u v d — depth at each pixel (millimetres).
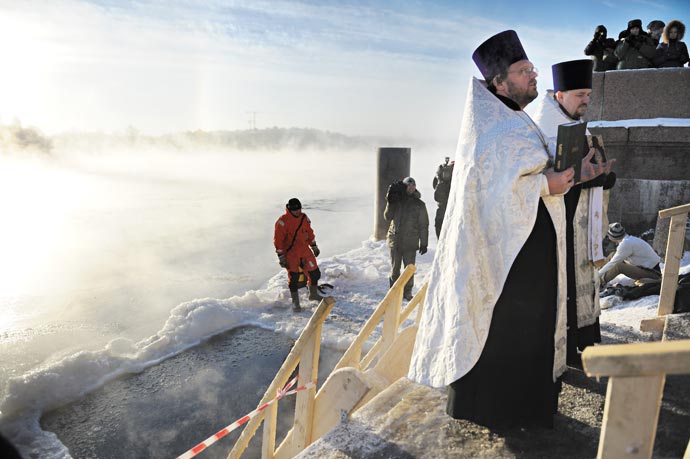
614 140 7902
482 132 2070
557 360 2178
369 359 3986
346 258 10672
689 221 7574
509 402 2137
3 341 6508
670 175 7754
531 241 2068
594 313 2920
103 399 5059
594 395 2574
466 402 2189
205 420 4742
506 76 2154
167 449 4312
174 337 6402
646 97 7953
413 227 7559
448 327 2113
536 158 1991
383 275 9406
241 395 5188
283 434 4641
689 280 4238
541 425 2176
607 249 7207
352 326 6859
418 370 2221
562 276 2139
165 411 4879
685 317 3715
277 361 5965
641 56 8125
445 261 2174
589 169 2289
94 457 4203
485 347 2105
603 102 8234
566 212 2574
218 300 7551
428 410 2471
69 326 7121
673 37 8031
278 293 8039
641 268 5996
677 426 2250
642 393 1122
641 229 8008
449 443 2195
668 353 1058
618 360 1100
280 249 7379
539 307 2080
